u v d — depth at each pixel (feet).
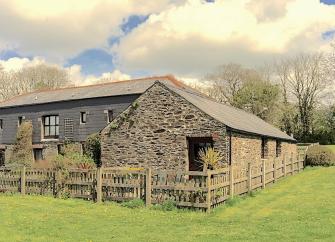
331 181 78.28
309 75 219.82
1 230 37.93
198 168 75.25
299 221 41.70
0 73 237.86
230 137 71.56
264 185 70.95
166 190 51.88
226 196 54.49
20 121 140.87
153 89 77.92
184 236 35.81
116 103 119.75
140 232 37.70
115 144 81.00
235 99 214.28
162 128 76.54
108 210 50.60
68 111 128.88
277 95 214.28
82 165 72.79
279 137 105.70
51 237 35.42
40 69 242.58
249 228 38.99
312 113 218.79
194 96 85.05
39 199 59.06
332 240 33.35
